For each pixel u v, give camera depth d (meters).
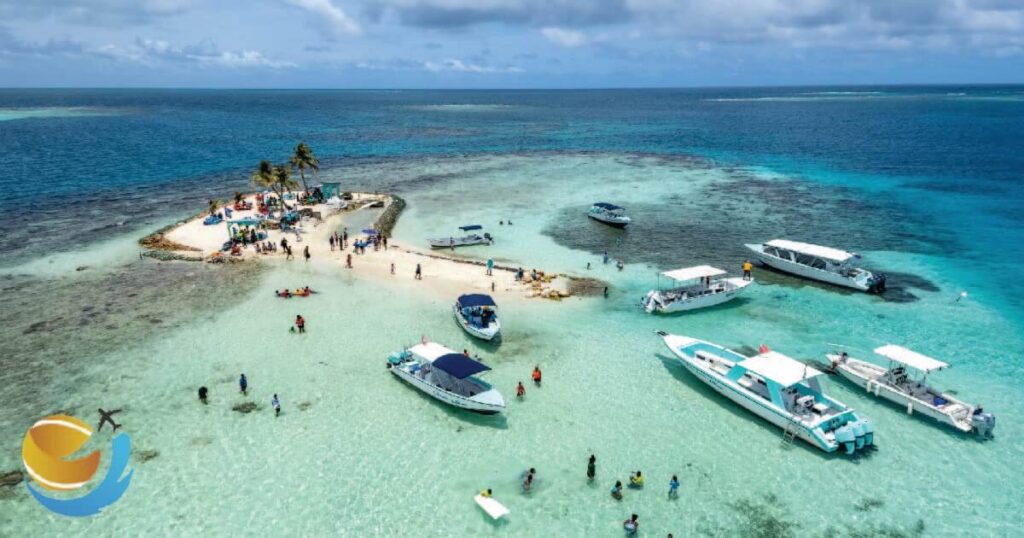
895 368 32.19
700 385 32.72
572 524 22.95
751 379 30.94
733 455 26.92
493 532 22.53
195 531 22.28
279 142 140.50
